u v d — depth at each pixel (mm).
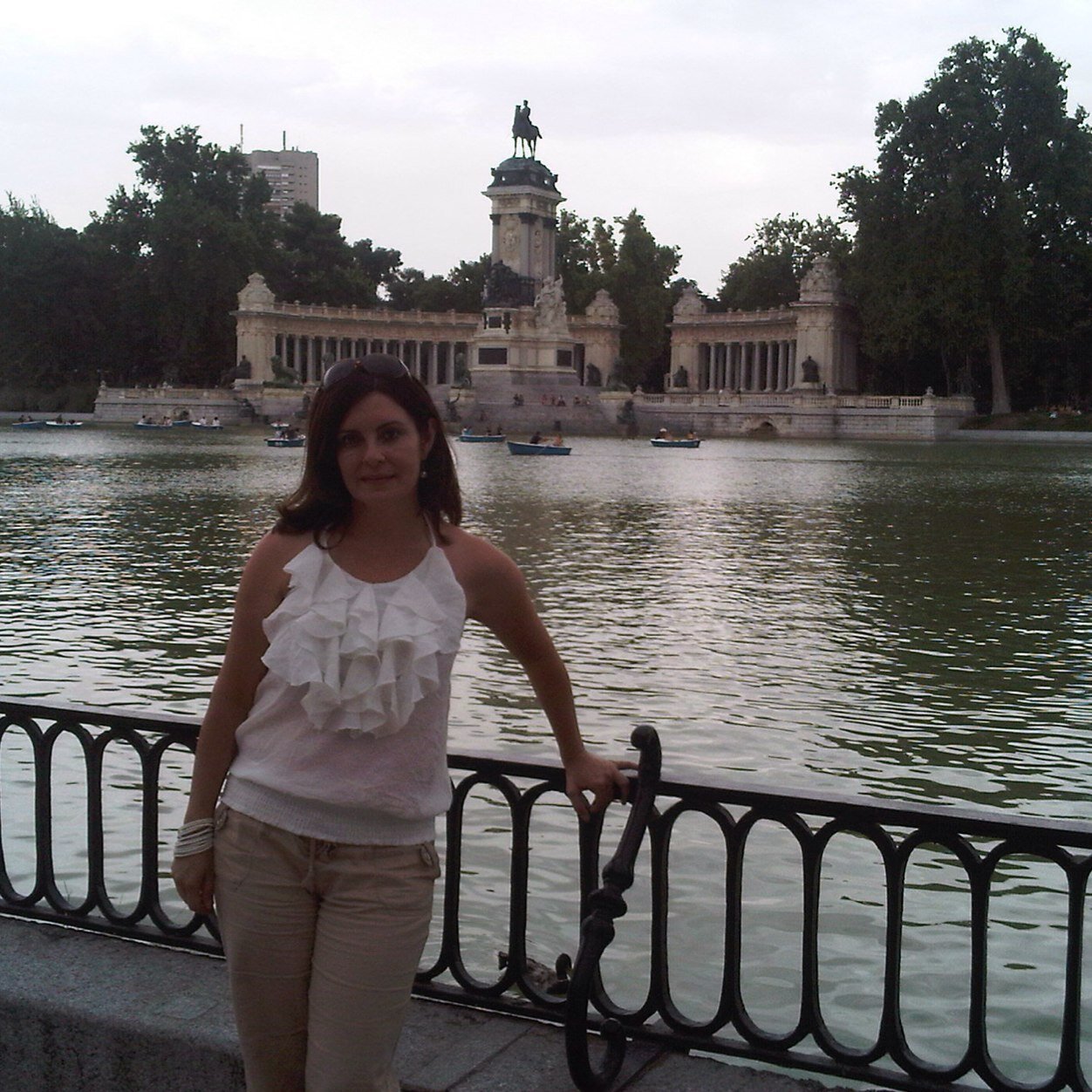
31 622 27922
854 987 11461
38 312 167125
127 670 23578
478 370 162375
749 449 116750
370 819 5812
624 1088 6840
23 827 15500
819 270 150500
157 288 161250
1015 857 14617
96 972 7840
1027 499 61688
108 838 15086
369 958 5730
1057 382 147125
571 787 6758
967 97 124812
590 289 178750
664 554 40094
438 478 6160
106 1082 7305
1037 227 130000
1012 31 131125
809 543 43125
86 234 171125
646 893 13539
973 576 35844
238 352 167875
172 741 8172
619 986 11500
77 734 8438
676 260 183250
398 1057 7078
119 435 132250
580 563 37750
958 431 137375
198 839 6027
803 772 17797
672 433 151375
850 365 162000
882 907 13172
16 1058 7512
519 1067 6984
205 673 23422
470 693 21766
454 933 7680
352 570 6000
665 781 7133
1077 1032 6570
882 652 25344
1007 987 11477
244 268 167625
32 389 176000
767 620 28734
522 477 75125
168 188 162250
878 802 6754
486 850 14805
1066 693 22188
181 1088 7129
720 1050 7207
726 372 175875
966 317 127188
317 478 6012
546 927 12695
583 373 179375
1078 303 132500
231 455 95750
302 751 5844
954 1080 6832
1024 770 17953
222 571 35781
